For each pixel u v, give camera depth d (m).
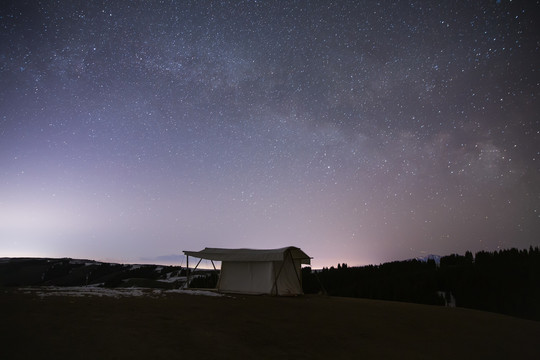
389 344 7.39
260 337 6.97
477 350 7.39
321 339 7.32
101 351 5.05
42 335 5.46
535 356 7.24
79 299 8.96
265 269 16.44
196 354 5.45
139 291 12.30
